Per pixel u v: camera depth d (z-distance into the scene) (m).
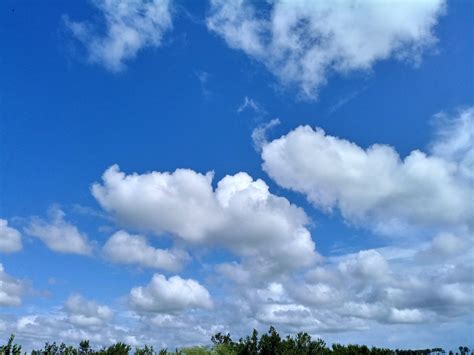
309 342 37.34
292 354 34.56
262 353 34.66
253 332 36.03
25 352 23.95
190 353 32.97
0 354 22.97
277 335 35.81
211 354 33.34
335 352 38.94
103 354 31.31
